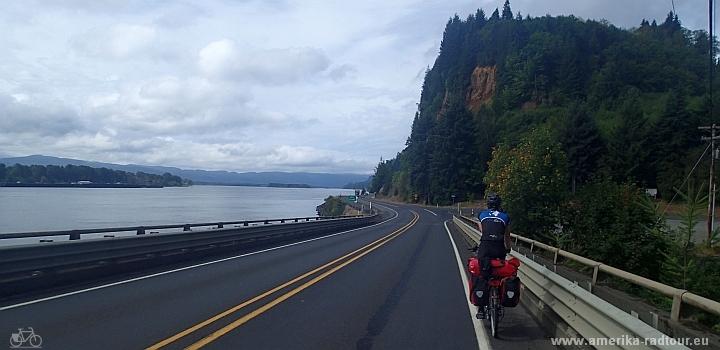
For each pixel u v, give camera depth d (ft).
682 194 50.34
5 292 32.81
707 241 48.80
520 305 34.35
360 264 54.85
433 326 27.40
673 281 45.55
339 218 133.80
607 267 21.66
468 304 33.47
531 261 32.86
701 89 306.55
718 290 41.57
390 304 33.12
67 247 37.73
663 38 432.25
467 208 291.38
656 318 16.03
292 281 41.34
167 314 28.55
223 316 28.27
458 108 323.78
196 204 223.71
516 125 341.00
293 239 93.20
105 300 32.19
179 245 53.57
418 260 60.44
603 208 57.16
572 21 473.67
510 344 24.16
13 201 170.60
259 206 263.90
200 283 39.50
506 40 472.85
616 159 189.47
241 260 56.44
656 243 52.60
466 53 510.17
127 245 44.75
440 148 326.24
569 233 63.31
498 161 95.04
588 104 321.32
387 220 199.21
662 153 187.21
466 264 56.95
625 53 379.35
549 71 416.05
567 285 22.66
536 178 74.49
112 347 21.99
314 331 25.77
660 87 334.03
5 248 32.40
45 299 32.19
